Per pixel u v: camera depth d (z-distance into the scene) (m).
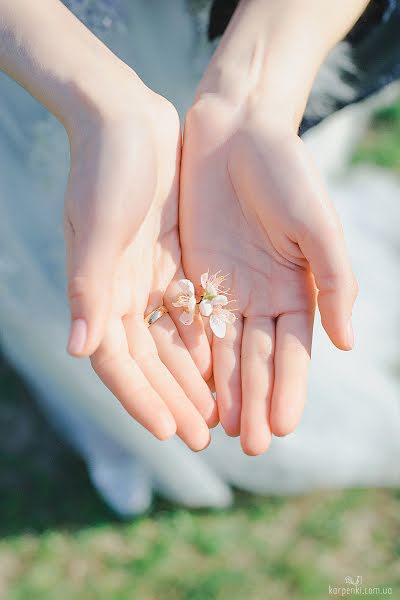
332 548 0.69
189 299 0.51
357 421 0.70
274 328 0.51
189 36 0.59
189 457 0.69
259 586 0.67
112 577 0.68
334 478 0.72
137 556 0.69
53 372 0.67
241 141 0.51
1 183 0.60
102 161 0.47
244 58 0.54
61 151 0.61
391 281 0.77
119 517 0.71
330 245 0.48
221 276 0.53
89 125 0.49
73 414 0.70
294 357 0.50
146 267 0.52
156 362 0.49
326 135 0.73
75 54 0.50
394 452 0.71
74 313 0.45
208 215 0.53
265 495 0.73
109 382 0.47
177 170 0.54
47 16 0.51
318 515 0.72
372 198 0.81
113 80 0.50
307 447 0.70
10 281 0.63
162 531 0.70
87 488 0.73
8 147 0.60
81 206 0.47
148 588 0.67
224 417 0.50
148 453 0.68
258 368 0.50
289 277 0.51
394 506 0.72
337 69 0.56
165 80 0.61
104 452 0.71
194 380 0.50
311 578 0.67
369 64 0.57
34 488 0.73
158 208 0.53
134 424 0.67
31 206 0.62
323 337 0.69
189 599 0.66
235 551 0.69
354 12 0.54
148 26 0.59
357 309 0.75
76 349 0.44
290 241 0.50
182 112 0.62
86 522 0.71
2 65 0.51
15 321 0.65
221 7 0.57
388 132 1.03
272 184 0.50
